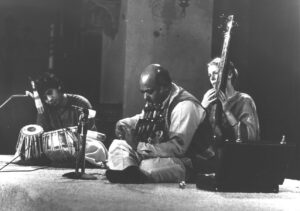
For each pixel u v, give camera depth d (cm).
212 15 935
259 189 521
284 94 1000
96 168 743
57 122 785
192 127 579
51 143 734
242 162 509
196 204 435
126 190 507
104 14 1112
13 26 1260
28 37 1261
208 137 598
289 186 605
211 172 598
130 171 571
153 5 920
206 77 931
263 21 1012
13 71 1257
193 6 926
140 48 920
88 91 1210
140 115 642
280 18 1000
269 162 516
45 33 1266
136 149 589
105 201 444
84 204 434
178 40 924
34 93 777
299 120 987
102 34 1147
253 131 593
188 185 564
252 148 509
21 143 750
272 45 1008
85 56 1206
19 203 513
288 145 518
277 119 1007
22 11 1264
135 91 922
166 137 596
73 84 1220
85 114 603
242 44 1012
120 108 1053
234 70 618
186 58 926
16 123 1173
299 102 986
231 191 515
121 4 1086
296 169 969
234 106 606
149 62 920
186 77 927
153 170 575
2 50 1253
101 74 1148
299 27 980
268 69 1012
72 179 585
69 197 461
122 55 1081
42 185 523
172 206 425
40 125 788
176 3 923
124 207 422
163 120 594
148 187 536
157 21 920
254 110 610
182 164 584
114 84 1112
